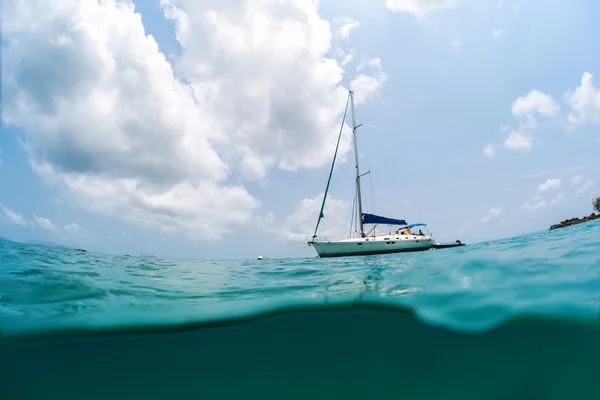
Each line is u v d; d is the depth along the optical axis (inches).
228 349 254.7
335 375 276.5
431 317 211.3
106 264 387.9
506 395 261.7
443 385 265.3
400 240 776.9
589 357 235.6
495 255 322.0
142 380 267.0
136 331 217.8
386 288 249.3
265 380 279.7
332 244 760.3
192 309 216.7
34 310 216.2
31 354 237.8
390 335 245.6
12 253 379.2
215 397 284.0
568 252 288.7
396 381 271.1
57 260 376.2
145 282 294.2
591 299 183.6
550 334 214.4
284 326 243.8
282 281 309.9
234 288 277.7
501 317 194.5
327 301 223.8
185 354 253.3
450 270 284.0
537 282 217.0
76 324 204.7
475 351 237.9
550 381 251.4
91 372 253.6
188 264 445.1
